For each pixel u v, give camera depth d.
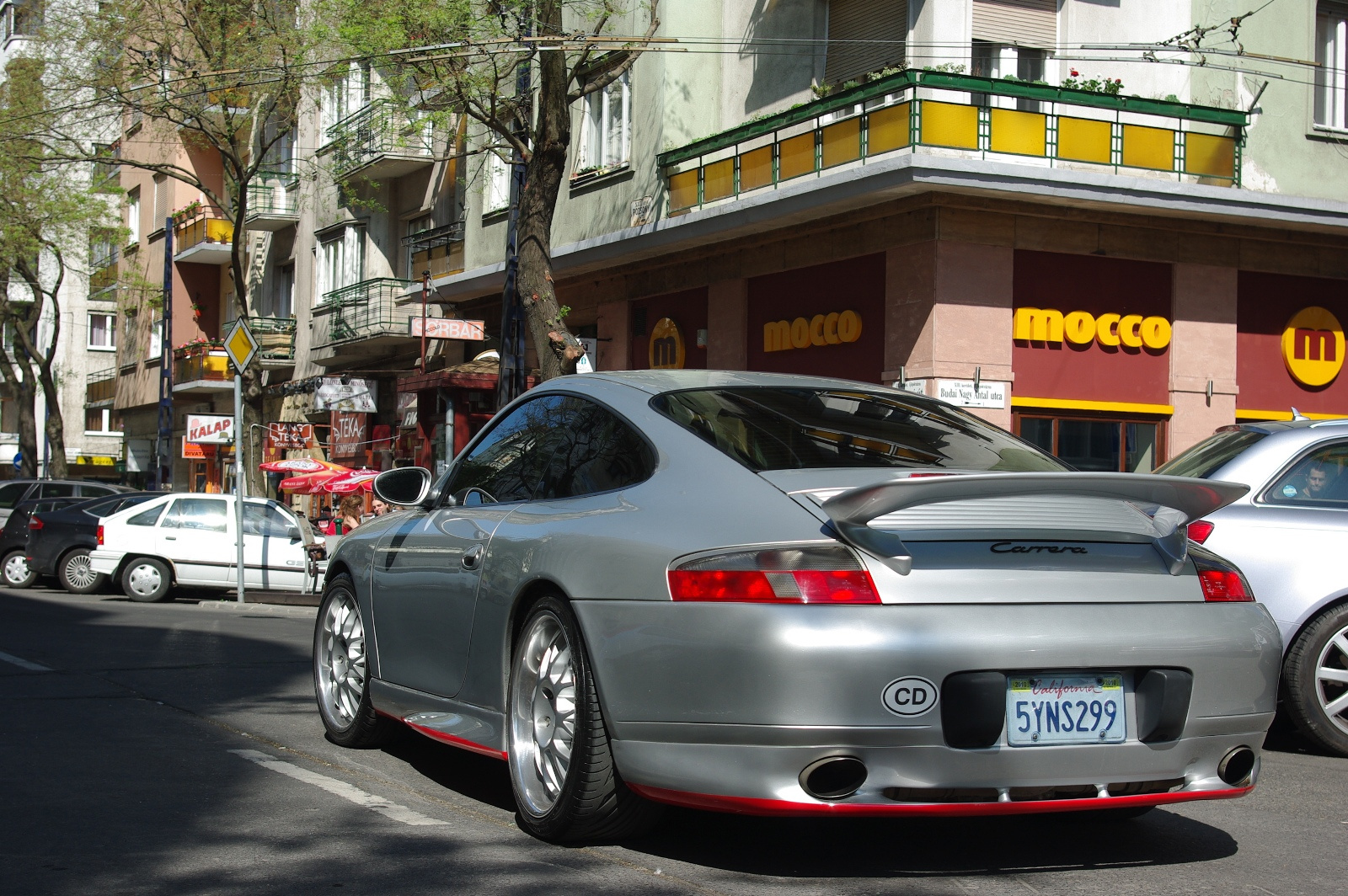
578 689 4.09
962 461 4.35
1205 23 17.80
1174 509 3.94
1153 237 17.09
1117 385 16.91
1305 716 6.29
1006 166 15.44
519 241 14.88
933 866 4.14
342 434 29.98
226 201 38.50
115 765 5.67
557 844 4.34
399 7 15.35
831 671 3.50
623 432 4.51
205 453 31.69
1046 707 3.70
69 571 19.53
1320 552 6.28
